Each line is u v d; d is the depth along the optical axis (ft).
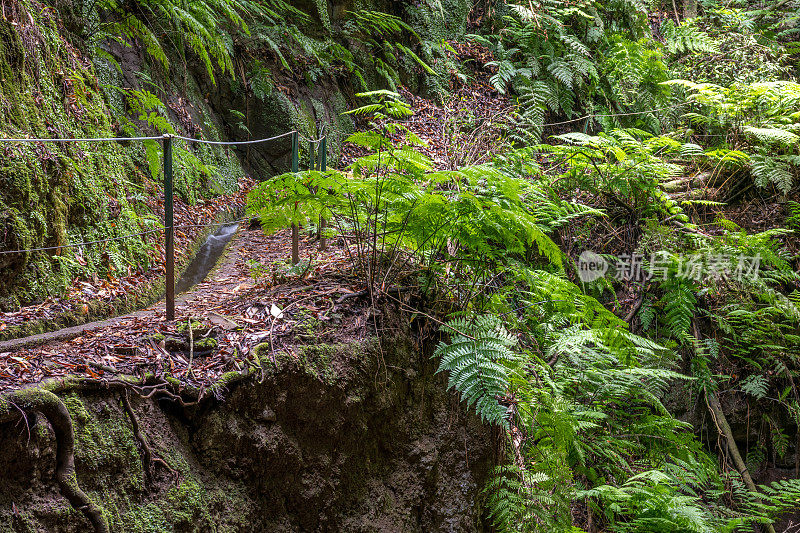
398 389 11.41
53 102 13.00
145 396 8.21
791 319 17.81
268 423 9.42
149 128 18.06
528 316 14.99
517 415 12.19
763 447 18.04
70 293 11.35
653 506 12.42
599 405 14.99
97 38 16.89
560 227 18.90
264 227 12.51
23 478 6.82
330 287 12.05
